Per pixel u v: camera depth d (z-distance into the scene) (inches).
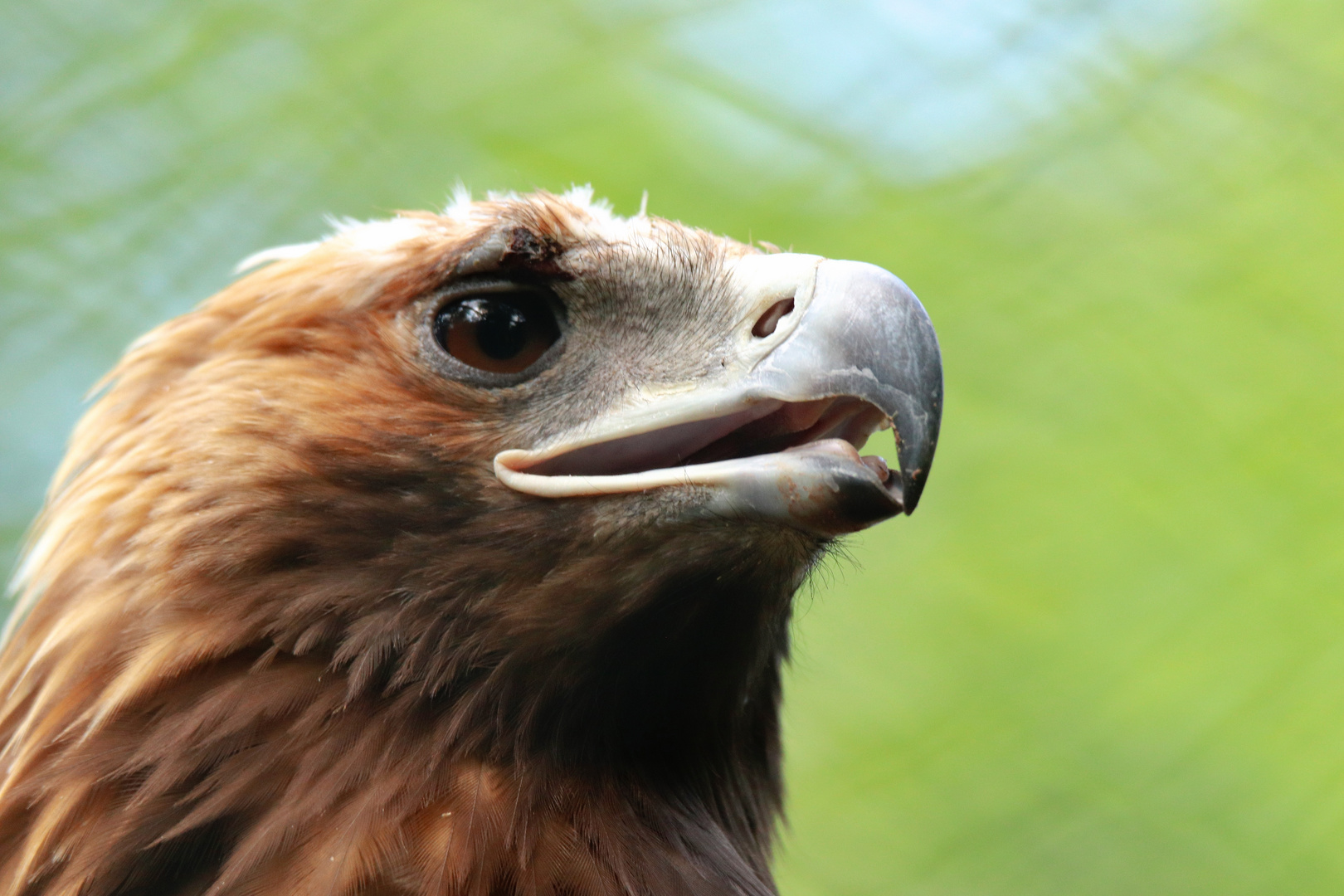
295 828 277.0
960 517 604.1
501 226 302.2
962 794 579.8
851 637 600.1
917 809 578.2
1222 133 613.3
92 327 575.8
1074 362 594.9
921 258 584.1
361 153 585.9
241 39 602.2
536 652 291.6
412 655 287.9
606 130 581.6
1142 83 613.6
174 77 598.2
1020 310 591.5
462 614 290.8
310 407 296.8
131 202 585.0
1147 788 578.9
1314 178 609.6
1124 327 598.9
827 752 585.3
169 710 285.1
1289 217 607.8
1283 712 580.1
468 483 294.0
